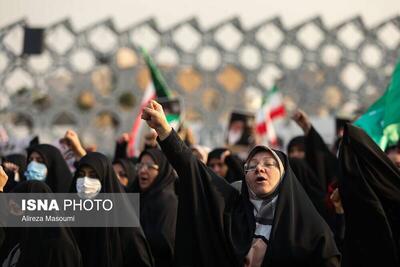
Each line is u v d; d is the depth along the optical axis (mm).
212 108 53719
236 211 11492
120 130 51594
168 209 14211
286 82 56156
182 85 53656
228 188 11742
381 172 10680
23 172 17062
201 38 55000
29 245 11977
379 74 58312
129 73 52875
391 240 10453
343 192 10727
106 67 52938
